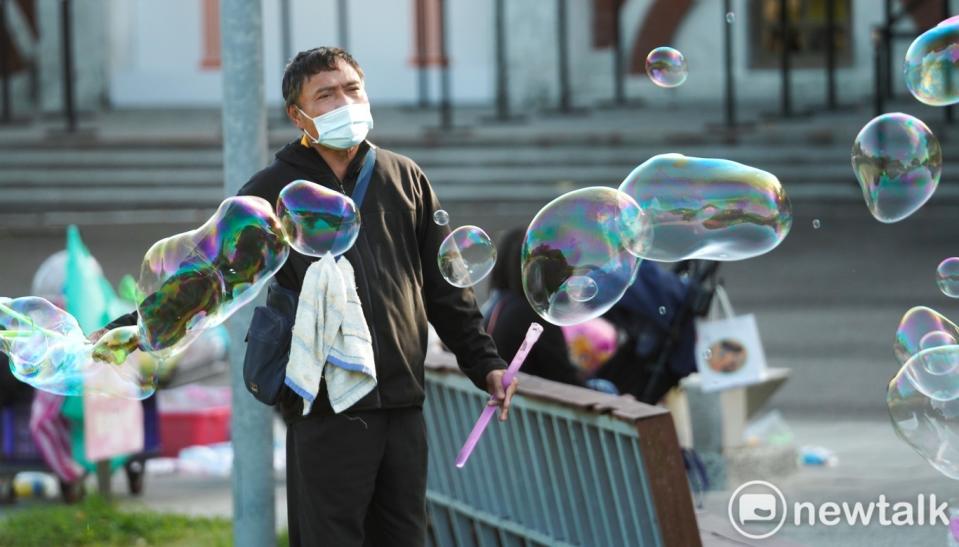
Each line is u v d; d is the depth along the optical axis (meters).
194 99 56.78
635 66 54.72
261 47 13.59
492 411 11.34
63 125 51.50
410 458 11.01
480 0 55.62
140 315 10.88
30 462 19.61
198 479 21.42
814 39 53.56
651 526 11.47
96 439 18.95
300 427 10.89
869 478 18.77
